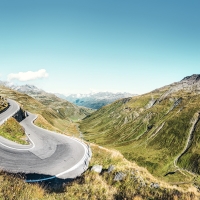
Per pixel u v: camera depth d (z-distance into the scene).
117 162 24.59
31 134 44.97
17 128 37.62
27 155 26.23
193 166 136.75
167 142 174.38
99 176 20.34
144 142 188.88
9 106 85.75
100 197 14.30
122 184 17.98
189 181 120.12
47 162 25.05
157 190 16.05
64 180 20.28
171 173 136.25
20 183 12.99
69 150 33.44
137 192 15.93
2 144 28.55
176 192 15.14
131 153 173.25
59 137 45.12
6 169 19.39
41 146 33.81
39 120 77.06
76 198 13.77
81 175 21.95
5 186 11.81
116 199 14.41
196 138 162.38
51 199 12.73
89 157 30.55
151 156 161.25
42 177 19.80
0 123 39.25
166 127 192.75
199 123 176.75
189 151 151.75
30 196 12.09
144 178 18.69
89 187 16.09
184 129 180.12
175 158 153.25
